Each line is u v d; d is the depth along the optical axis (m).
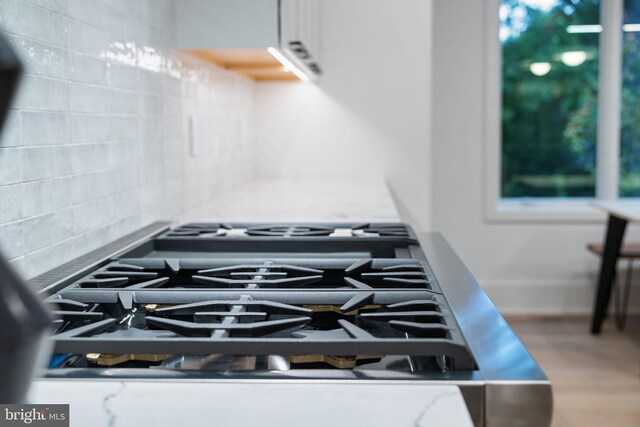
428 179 3.49
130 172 1.69
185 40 2.03
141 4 1.75
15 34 1.10
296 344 0.81
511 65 4.77
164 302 1.05
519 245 4.76
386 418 0.64
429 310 1.00
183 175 2.17
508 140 4.83
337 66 3.48
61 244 1.29
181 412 0.65
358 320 1.04
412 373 0.76
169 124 2.01
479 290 1.12
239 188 3.00
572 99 4.76
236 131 3.01
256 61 2.62
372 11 3.45
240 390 0.71
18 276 0.40
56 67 1.26
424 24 3.43
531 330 4.29
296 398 0.69
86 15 1.40
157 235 1.69
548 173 4.83
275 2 1.98
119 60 1.60
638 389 3.26
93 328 0.88
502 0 4.73
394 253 1.60
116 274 1.22
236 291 1.07
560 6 4.71
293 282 1.18
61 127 1.29
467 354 0.79
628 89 4.70
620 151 4.74
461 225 4.79
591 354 3.78
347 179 3.45
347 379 0.74
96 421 0.63
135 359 0.86
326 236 1.69
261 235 1.72
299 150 3.53
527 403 0.72
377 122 3.49
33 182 1.17
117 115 1.59
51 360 0.87
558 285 4.72
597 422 2.90
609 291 4.09
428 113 3.47
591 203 4.27
